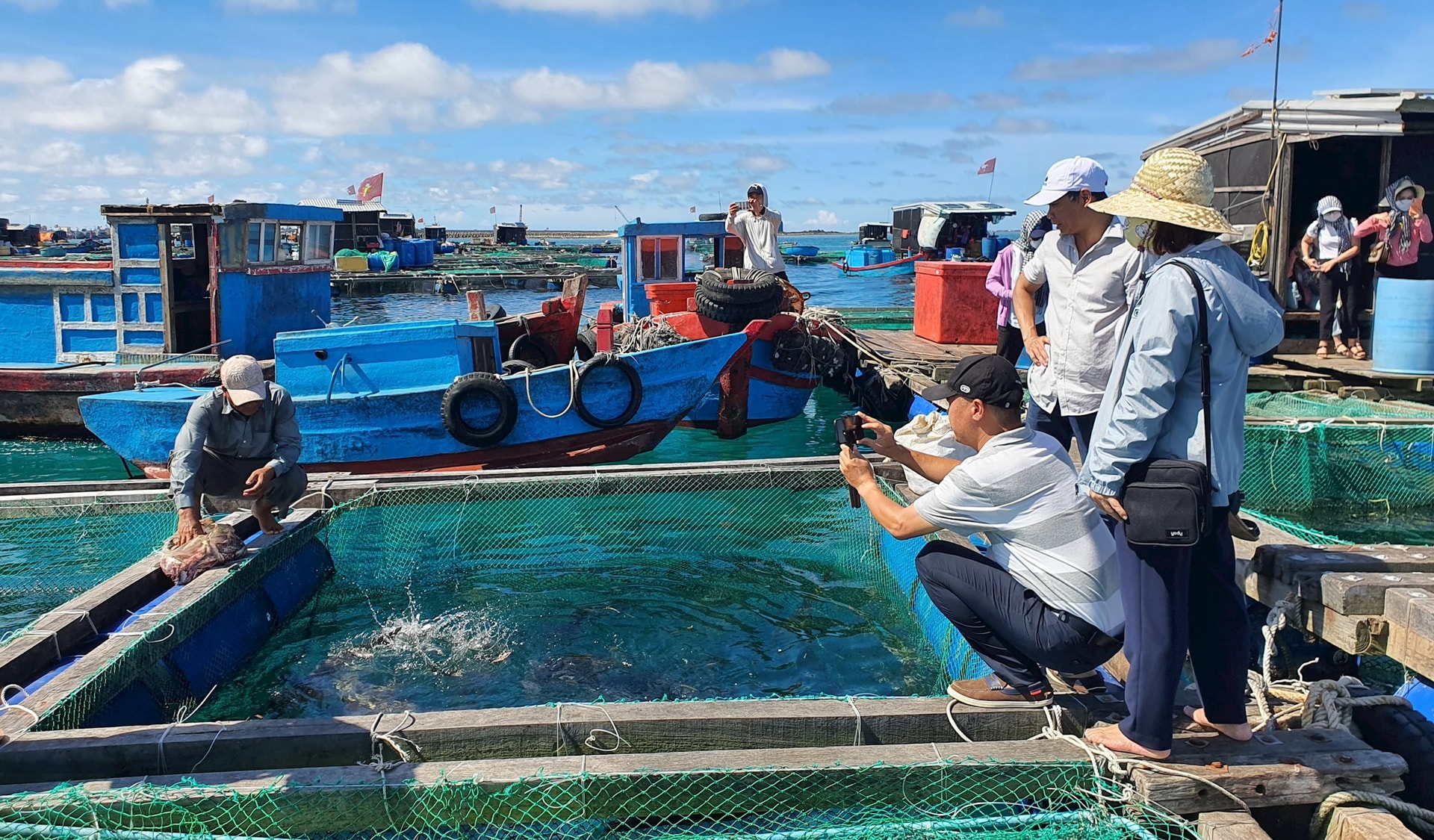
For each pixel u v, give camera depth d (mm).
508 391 9555
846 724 3967
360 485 7648
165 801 3424
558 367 9906
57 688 4199
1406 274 12617
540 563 7320
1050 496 3518
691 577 7023
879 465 7938
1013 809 3604
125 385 11820
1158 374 3033
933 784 3604
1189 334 3029
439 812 3504
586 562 7336
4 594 6715
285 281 12805
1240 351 3109
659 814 3555
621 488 7836
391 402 9555
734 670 5551
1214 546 3283
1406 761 3574
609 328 10914
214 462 6156
